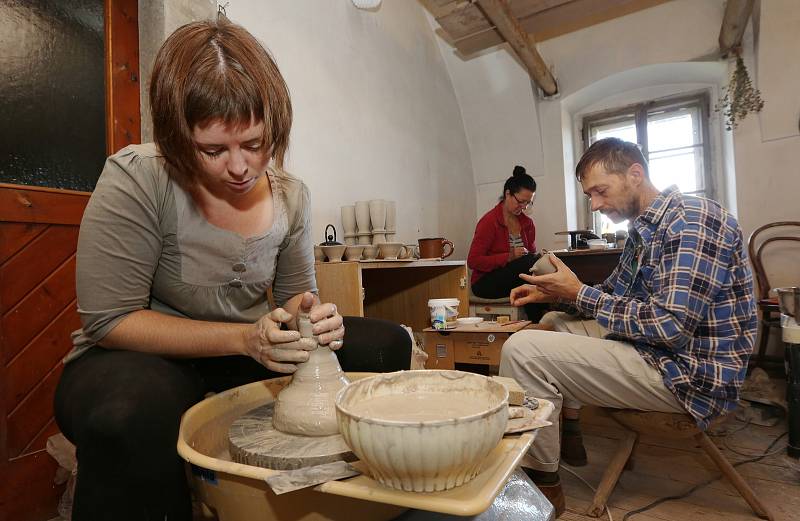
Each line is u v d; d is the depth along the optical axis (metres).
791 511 1.28
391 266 2.02
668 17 3.38
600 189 1.38
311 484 0.48
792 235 2.96
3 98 1.31
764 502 1.33
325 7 2.55
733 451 1.70
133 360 0.70
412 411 0.52
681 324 1.11
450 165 3.91
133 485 0.59
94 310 0.75
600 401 1.27
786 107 2.95
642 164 1.36
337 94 2.60
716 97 3.61
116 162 0.77
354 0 2.71
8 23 1.33
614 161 1.35
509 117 3.99
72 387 0.67
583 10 3.18
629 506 1.32
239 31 0.66
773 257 3.00
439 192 3.70
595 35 3.64
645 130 3.88
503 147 4.11
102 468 0.58
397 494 0.44
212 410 0.77
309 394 0.69
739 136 3.13
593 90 3.84
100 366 0.68
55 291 1.41
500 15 2.88
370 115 2.89
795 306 1.60
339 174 2.57
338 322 0.75
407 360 1.09
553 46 3.82
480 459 0.45
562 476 1.51
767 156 3.05
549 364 1.26
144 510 0.61
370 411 0.52
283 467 0.58
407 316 2.74
